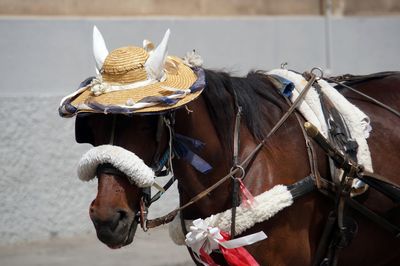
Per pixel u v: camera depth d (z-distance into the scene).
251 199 5.62
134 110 5.07
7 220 12.76
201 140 5.77
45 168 12.93
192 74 5.77
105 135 5.28
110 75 5.39
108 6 13.15
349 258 6.36
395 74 7.28
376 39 14.91
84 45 12.93
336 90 6.55
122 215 5.21
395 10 15.29
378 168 6.34
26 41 12.66
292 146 6.01
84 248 12.45
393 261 6.82
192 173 5.81
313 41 14.40
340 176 6.02
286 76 6.48
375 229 6.37
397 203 6.27
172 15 13.49
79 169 5.24
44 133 12.86
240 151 5.88
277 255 5.80
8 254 12.09
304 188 5.80
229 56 13.75
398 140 6.52
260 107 6.13
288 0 14.41
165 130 5.48
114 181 5.17
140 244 12.81
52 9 12.91
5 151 12.66
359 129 6.18
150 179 5.15
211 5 13.80
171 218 5.86
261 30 13.98
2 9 12.68
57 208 13.05
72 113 5.33
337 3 14.72
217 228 5.65
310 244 6.02
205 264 5.80
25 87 12.73
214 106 5.86
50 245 12.70
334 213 5.99
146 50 5.82
